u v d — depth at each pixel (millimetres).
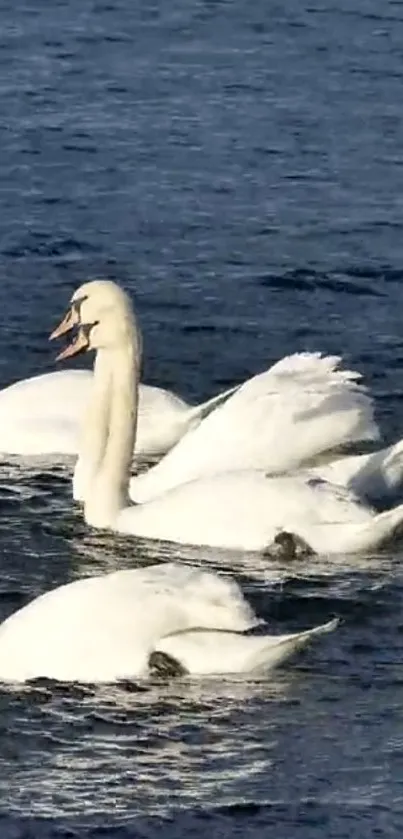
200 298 27406
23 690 17172
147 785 15906
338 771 16109
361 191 31531
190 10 40625
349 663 17750
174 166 32375
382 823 15453
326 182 31875
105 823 15445
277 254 29031
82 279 28047
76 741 16500
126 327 21344
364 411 21875
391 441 22797
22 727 16672
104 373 21344
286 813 15555
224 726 16703
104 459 21031
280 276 28203
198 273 28312
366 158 32906
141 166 32375
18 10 40531
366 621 18703
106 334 21391
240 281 28062
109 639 17312
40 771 16094
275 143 33406
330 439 21703
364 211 30750
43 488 21828
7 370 24953
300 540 20047
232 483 20484
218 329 26359
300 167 32438
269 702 17031
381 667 17703
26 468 22359
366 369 25094
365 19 40156
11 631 17547
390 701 17125
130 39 38656
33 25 39469
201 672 17156
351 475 21203
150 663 17234
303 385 21797
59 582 19609
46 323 26438
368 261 28812
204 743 16469
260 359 25438
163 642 17250
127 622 17344
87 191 31328
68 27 39375
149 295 27484
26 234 29625
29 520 21000
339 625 18578
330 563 19891
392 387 24484
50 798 15750
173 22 39750
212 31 39188
